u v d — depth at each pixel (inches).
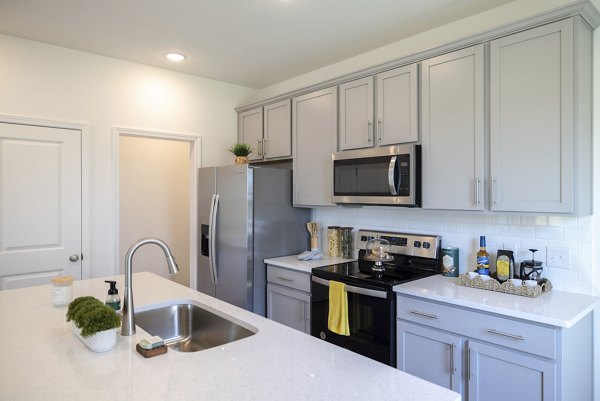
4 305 76.4
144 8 99.0
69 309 57.9
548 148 78.1
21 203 118.1
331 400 41.4
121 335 60.2
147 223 185.6
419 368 86.7
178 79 149.3
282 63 139.3
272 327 63.7
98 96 131.4
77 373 47.5
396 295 91.7
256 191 128.7
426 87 98.1
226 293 134.2
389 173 99.6
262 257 130.4
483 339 76.9
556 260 88.1
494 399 75.4
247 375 47.0
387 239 117.6
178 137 148.9
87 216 128.2
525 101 81.2
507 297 81.3
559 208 76.8
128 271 60.3
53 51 123.0
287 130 139.3
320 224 143.0
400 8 98.5
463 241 104.0
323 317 109.3
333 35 115.2
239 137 163.2
